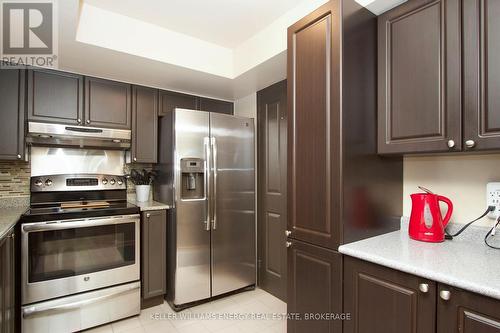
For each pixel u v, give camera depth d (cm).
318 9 144
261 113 277
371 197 146
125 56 201
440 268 103
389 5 143
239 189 262
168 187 242
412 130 134
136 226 225
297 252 153
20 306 182
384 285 115
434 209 139
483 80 112
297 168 154
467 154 144
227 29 215
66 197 245
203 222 241
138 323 213
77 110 230
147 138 264
